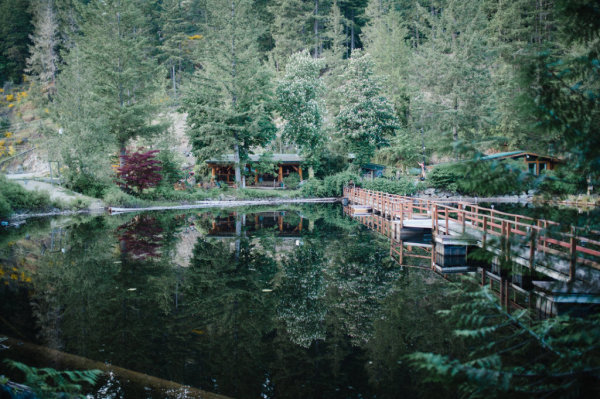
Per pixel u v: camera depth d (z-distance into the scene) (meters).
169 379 5.43
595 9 2.61
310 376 5.63
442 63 44.38
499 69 44.53
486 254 3.10
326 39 72.31
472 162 2.81
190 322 7.68
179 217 25.05
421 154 46.62
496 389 2.76
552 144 2.94
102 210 28.36
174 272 11.45
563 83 2.85
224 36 37.06
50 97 55.69
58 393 3.70
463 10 47.38
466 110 41.22
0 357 5.81
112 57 36.75
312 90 39.88
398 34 61.50
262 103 37.09
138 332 7.14
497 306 3.42
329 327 7.46
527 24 42.06
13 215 23.78
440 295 9.31
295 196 38.12
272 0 74.19
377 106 39.22
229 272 11.54
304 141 39.69
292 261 13.01
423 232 17.62
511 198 38.09
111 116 35.28
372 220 23.66
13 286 9.82
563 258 3.63
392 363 6.00
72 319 7.69
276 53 66.62
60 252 14.05
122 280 10.54
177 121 58.28
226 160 40.06
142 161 31.66
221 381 5.43
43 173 44.75
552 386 2.89
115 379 5.35
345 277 11.04
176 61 73.31
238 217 25.19
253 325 7.57
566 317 3.25
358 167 40.56
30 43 65.31
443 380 2.71
